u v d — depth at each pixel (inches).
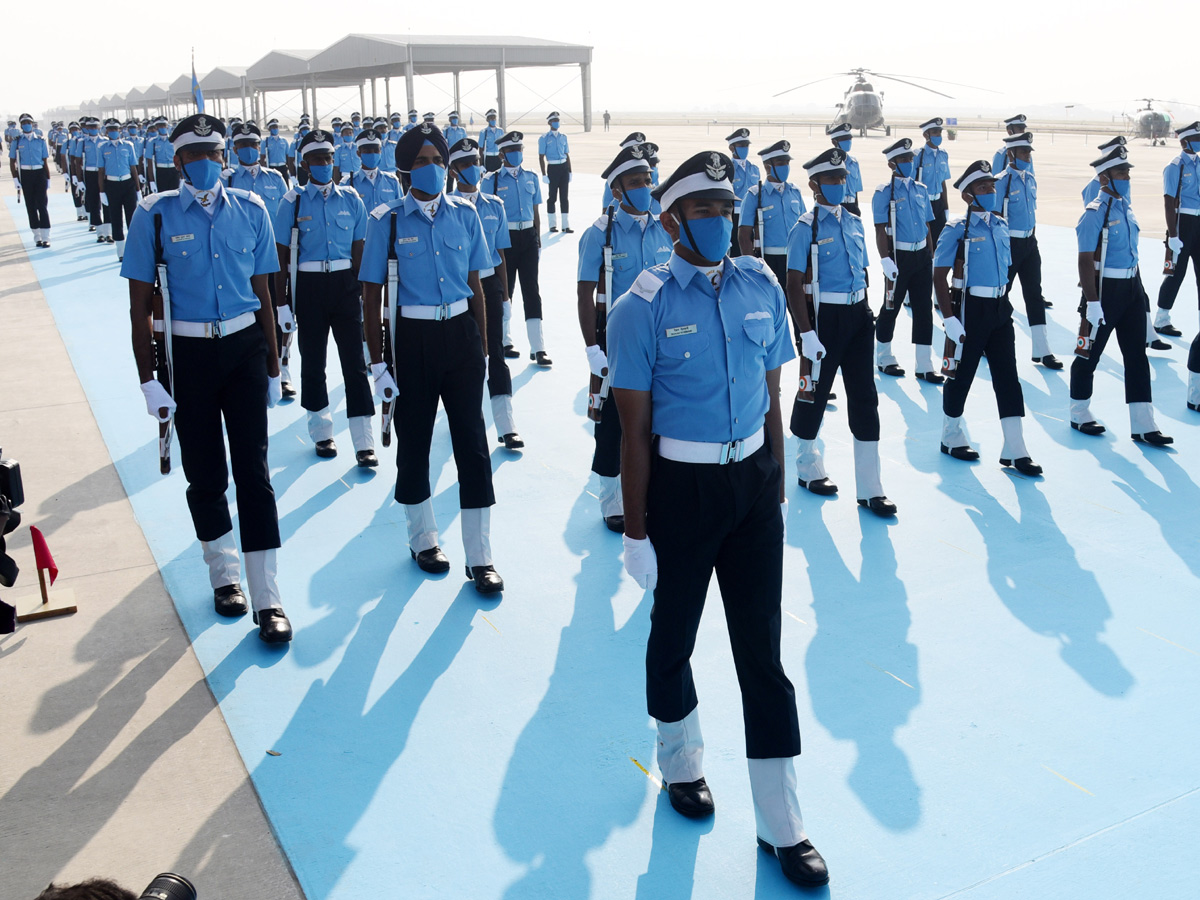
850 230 206.2
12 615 99.8
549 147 655.8
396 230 170.9
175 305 157.6
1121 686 143.6
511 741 132.7
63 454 250.2
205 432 163.3
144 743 132.0
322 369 247.1
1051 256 536.4
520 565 187.5
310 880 107.1
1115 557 186.9
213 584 171.2
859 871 108.3
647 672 116.6
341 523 208.2
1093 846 111.5
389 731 135.0
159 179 707.4
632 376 105.7
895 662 151.3
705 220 102.3
